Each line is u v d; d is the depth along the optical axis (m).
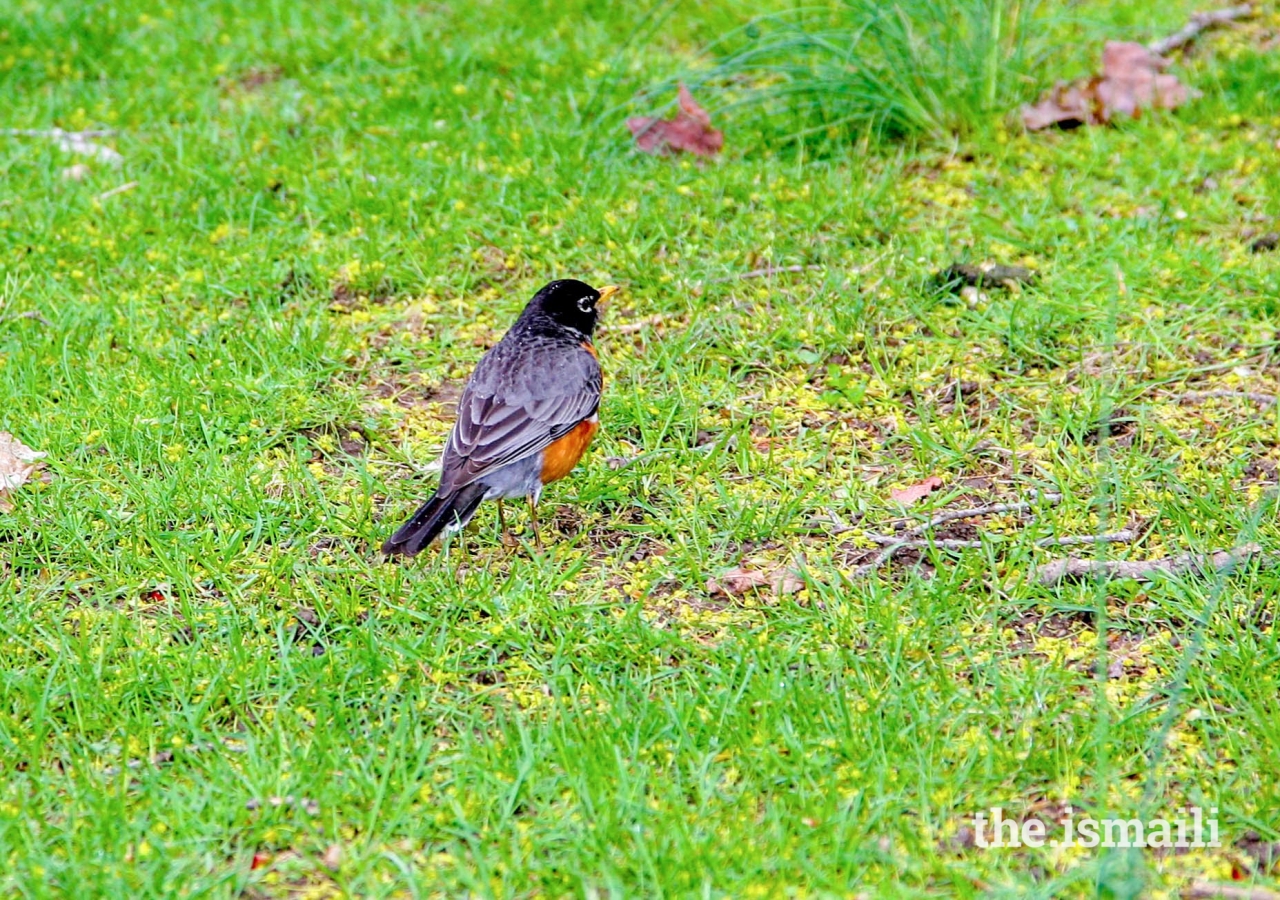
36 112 17.11
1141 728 7.98
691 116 15.73
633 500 10.62
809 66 16.86
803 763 7.72
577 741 7.93
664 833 7.22
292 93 17.48
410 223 14.40
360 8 20.12
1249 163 14.70
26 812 7.46
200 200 14.91
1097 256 13.29
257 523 10.12
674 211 14.35
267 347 12.37
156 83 18.08
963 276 13.10
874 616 9.02
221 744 7.96
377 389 12.14
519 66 17.97
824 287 13.02
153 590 9.60
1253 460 10.61
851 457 10.99
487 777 7.66
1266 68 16.77
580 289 11.11
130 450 11.06
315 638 9.02
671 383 12.06
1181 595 9.10
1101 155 15.16
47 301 13.10
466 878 7.02
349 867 7.17
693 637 9.01
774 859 7.08
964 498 10.48
